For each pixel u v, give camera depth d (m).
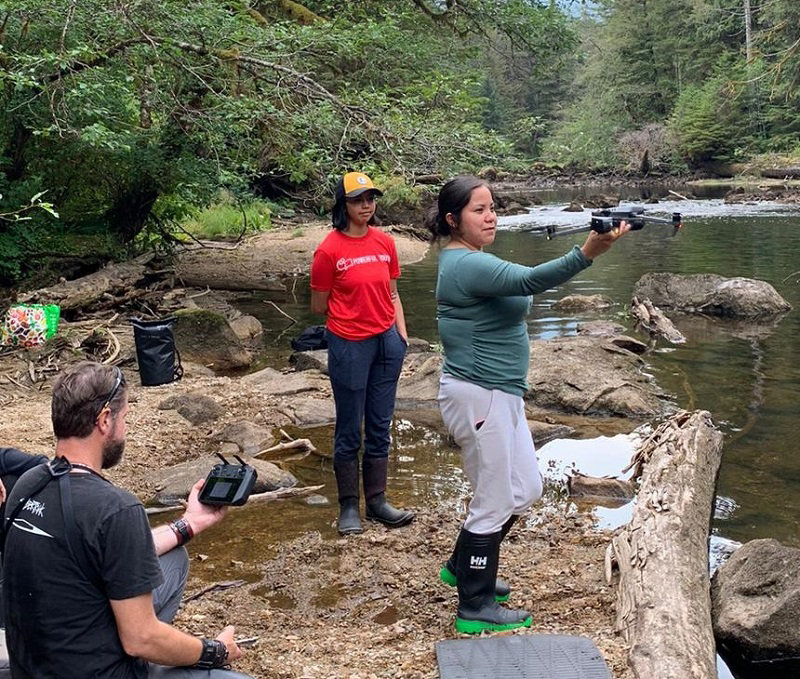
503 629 3.79
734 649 3.84
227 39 11.44
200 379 8.19
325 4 17.38
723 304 11.88
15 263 11.13
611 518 5.24
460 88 15.40
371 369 5.01
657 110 53.81
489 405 3.65
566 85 65.50
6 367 8.28
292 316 12.09
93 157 12.54
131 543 2.45
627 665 3.43
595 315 11.77
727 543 4.92
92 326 9.90
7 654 2.89
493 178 45.09
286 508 5.40
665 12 52.62
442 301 3.72
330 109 12.03
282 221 23.64
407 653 3.63
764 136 45.09
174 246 16.22
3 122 11.28
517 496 3.79
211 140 12.05
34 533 2.44
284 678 3.48
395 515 5.11
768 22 46.41
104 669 2.47
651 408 7.42
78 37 10.64
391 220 23.23
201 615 4.07
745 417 7.22
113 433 2.58
